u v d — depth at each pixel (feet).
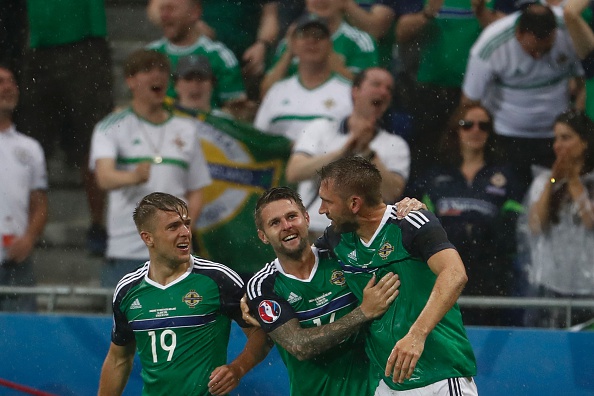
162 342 42.34
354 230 39.29
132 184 63.46
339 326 38.96
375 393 40.42
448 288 35.73
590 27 62.54
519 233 60.44
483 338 54.29
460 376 38.63
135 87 63.46
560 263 60.03
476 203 60.80
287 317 40.32
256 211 40.14
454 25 63.93
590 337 53.42
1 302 62.39
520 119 62.13
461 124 62.08
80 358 57.11
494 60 63.05
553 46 62.44
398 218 38.42
